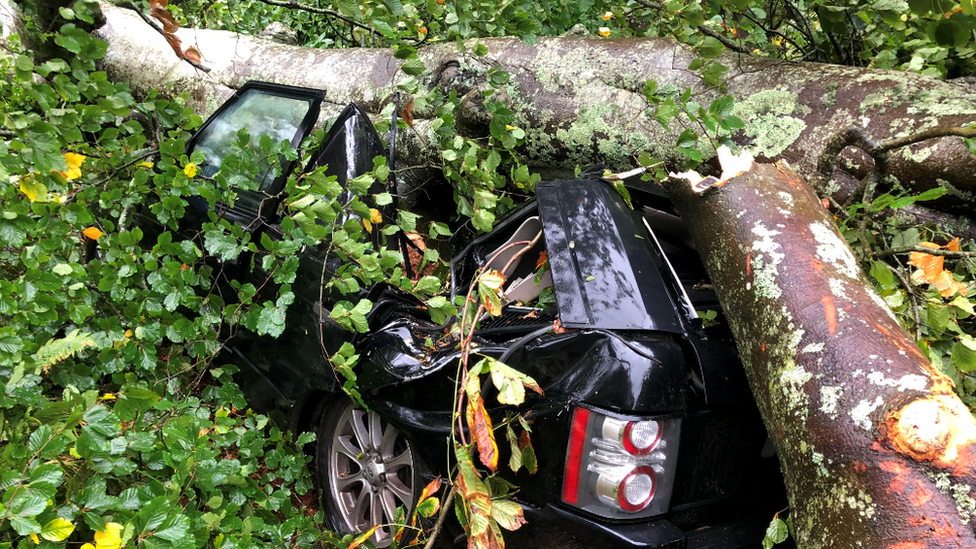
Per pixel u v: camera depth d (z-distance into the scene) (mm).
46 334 2197
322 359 2582
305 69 4707
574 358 1972
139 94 5309
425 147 4004
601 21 4707
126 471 1735
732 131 3041
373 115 4375
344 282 2408
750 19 3250
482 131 3881
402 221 2611
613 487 1812
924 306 2117
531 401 2004
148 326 2410
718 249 2057
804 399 1573
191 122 3158
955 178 2459
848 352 1549
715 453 1985
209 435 2332
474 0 3006
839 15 2807
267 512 2312
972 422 1359
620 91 3443
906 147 2561
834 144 2504
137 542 1546
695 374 1979
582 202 2424
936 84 2686
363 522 2627
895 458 1358
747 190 2055
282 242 2426
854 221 2441
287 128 3061
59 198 2617
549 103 3604
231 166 2646
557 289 2133
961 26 2367
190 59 3262
